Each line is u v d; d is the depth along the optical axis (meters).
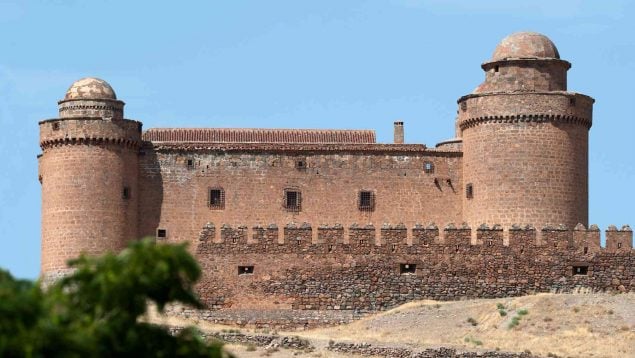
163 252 81.12
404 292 172.12
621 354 145.12
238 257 171.62
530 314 158.50
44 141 181.25
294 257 171.88
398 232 173.25
